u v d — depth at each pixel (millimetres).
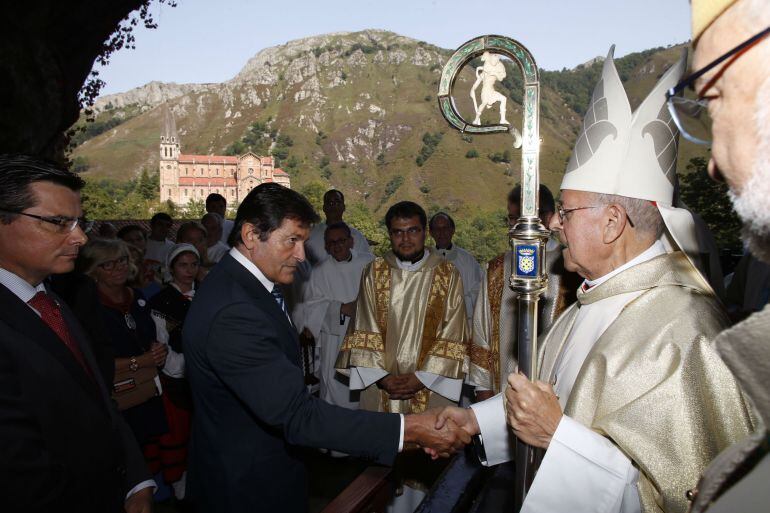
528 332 1326
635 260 1433
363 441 1738
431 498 1878
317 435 1696
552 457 1248
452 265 3287
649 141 1403
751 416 1174
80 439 1562
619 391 1258
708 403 1191
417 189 122000
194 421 1876
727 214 6129
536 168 1308
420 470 3141
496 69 1290
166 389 3461
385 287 3227
